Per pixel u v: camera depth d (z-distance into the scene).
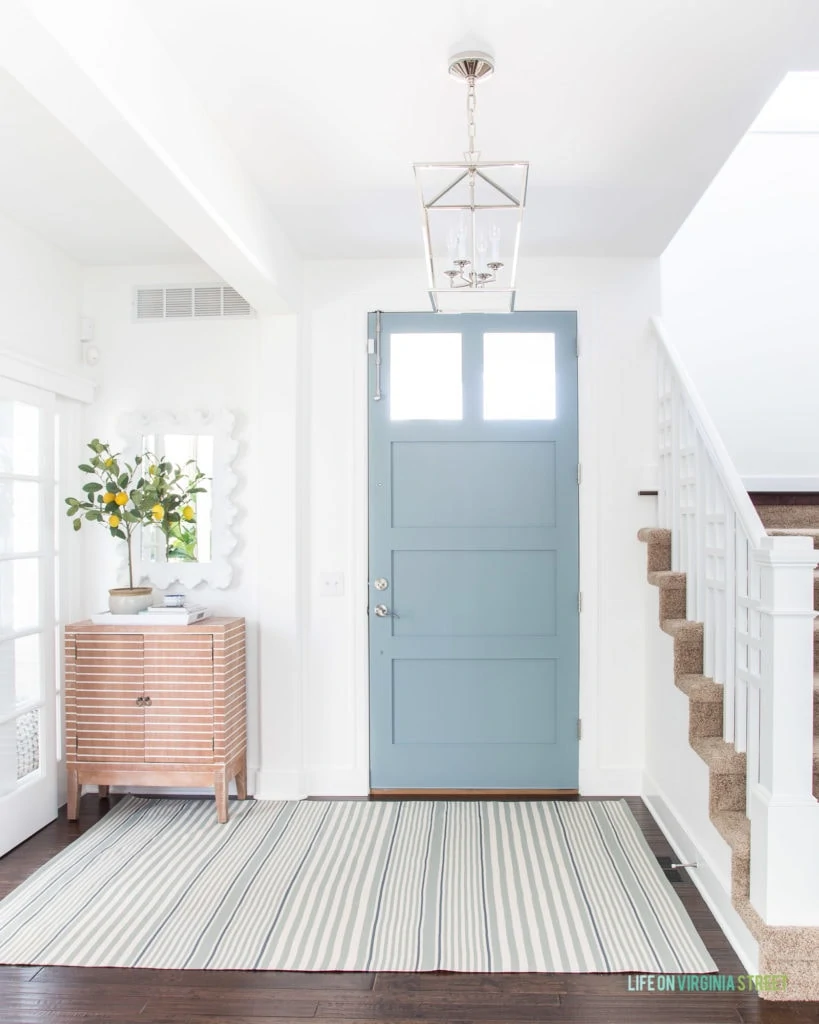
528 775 3.55
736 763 2.41
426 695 3.58
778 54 1.95
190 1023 1.97
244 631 3.48
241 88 2.09
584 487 3.56
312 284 3.61
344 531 3.59
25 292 3.21
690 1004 2.03
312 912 2.48
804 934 2.04
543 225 3.16
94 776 3.23
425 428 3.58
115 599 3.32
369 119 2.27
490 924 2.41
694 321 4.14
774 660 2.08
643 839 3.03
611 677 3.54
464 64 1.96
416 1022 1.97
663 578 3.13
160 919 2.45
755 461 4.10
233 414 3.61
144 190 2.09
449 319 3.59
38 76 1.52
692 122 2.31
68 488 3.54
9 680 3.04
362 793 3.56
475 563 3.58
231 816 3.28
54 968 2.20
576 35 1.86
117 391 3.69
